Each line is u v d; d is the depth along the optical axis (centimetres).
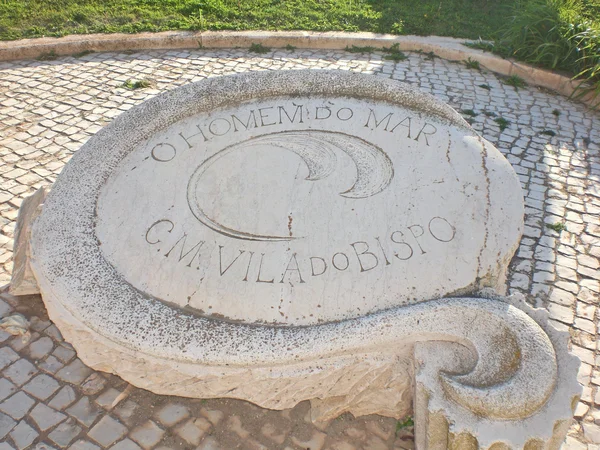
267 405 255
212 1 779
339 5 783
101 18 738
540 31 654
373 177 298
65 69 641
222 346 238
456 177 297
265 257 265
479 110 568
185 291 255
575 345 329
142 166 306
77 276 260
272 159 308
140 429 281
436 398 224
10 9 741
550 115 570
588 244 403
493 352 231
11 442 272
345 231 274
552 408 219
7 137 508
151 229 278
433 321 241
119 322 246
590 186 464
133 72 634
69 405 291
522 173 475
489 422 217
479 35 714
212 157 310
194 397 272
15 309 339
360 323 242
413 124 326
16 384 299
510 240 273
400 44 691
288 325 245
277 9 764
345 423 284
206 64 653
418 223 277
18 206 421
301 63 657
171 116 330
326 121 327
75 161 310
